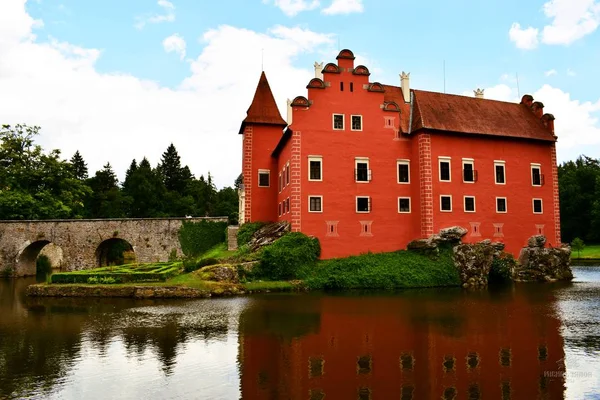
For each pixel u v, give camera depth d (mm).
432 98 41562
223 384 11828
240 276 32156
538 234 40656
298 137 36562
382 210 37562
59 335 17531
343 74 38000
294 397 10906
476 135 39156
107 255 56188
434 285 33750
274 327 18562
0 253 46719
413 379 12133
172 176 98500
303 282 32281
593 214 72625
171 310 23062
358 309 23031
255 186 44844
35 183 55438
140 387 11680
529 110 44875
